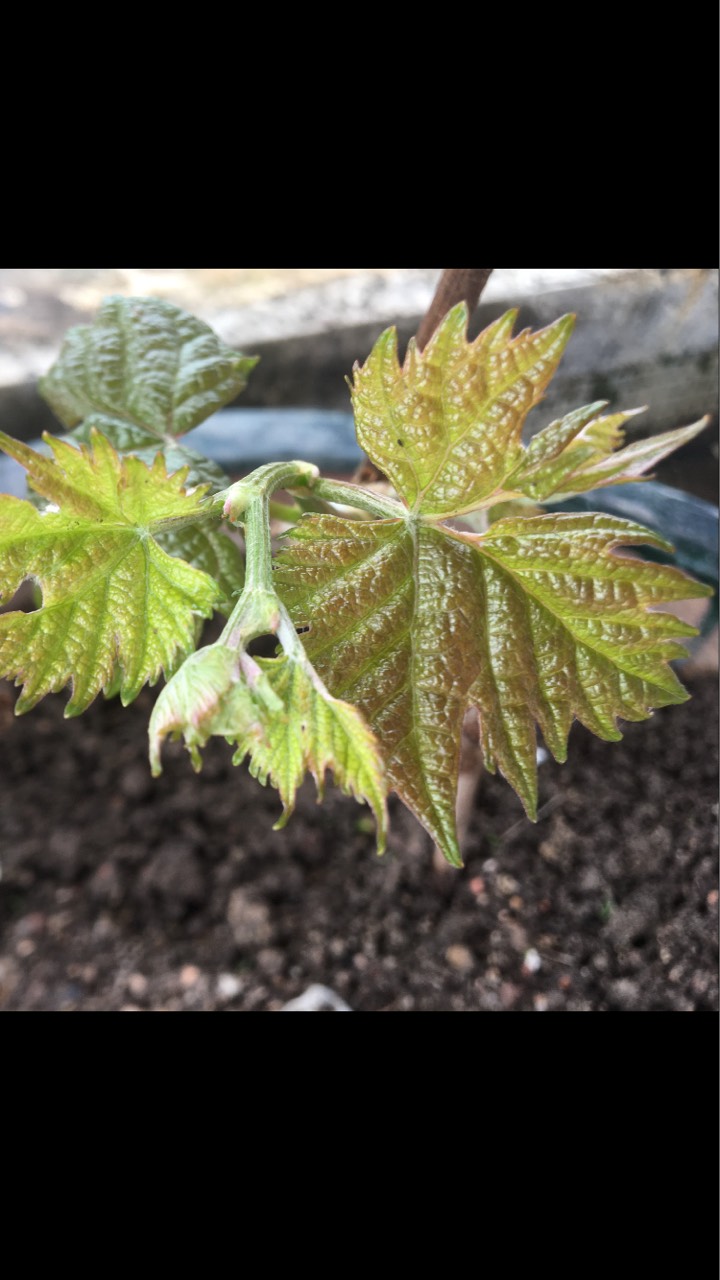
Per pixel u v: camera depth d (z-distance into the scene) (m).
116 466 0.16
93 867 0.37
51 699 0.43
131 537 0.17
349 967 0.34
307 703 0.14
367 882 0.36
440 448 0.16
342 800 0.38
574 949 0.33
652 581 0.17
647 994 0.32
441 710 0.16
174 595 0.17
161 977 0.34
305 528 0.17
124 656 0.17
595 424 0.23
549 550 0.17
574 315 0.15
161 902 0.36
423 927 0.35
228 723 0.13
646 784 0.37
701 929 0.32
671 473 0.37
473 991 0.33
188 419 0.25
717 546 0.35
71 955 0.35
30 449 0.15
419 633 0.17
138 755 0.41
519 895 0.35
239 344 0.41
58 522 0.16
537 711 0.17
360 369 0.16
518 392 0.16
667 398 0.37
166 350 0.26
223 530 0.22
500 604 0.17
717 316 0.35
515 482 0.17
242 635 0.14
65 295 0.47
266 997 0.34
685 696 0.17
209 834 0.38
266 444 0.42
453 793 0.16
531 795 0.17
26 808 0.39
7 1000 0.34
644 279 0.36
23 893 0.37
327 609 0.16
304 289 0.45
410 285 0.45
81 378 0.25
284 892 0.36
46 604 0.16
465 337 0.16
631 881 0.34
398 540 0.17
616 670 0.17
